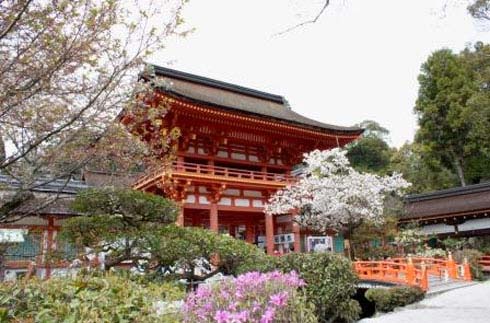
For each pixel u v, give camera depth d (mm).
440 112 41156
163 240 11734
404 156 47188
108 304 4352
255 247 13156
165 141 8797
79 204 11453
